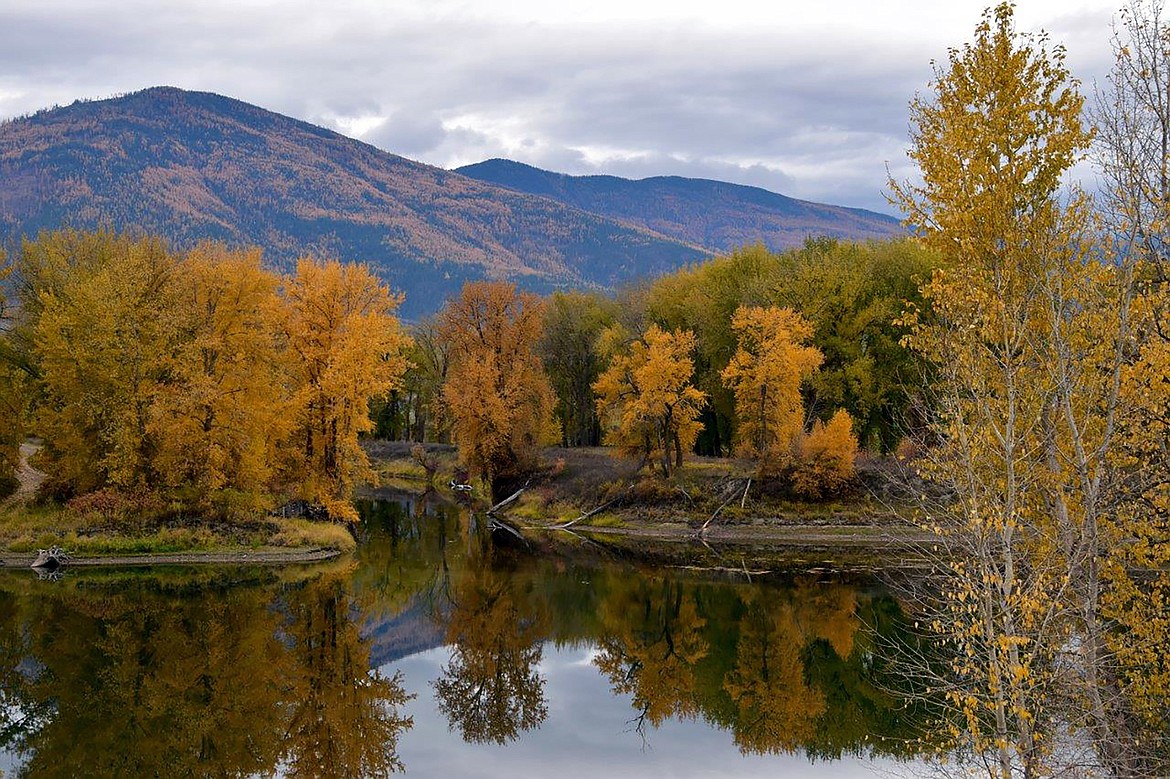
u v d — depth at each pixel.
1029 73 16.50
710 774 22.22
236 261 46.88
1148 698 14.55
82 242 56.34
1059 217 15.91
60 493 48.03
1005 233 16.11
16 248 54.72
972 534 14.46
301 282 48.53
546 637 35.50
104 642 31.80
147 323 46.06
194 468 46.19
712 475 58.25
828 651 32.31
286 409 47.16
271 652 31.70
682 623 36.91
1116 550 14.51
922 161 17.33
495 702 28.06
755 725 25.70
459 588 42.72
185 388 45.03
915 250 58.34
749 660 31.88
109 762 22.41
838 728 25.36
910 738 24.17
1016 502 14.62
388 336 49.28
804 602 39.09
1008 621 13.29
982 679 15.15
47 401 49.69
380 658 32.09
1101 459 13.84
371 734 24.95
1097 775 14.02
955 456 15.09
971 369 14.63
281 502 51.97
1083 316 15.05
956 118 16.73
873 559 47.44
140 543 43.72
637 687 29.58
